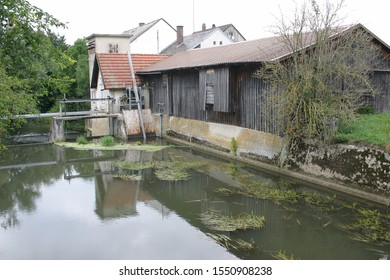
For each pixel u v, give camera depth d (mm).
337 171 10766
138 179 12867
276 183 11750
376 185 9688
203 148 17312
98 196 11406
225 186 11852
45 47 10344
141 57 23578
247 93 14109
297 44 11445
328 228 8570
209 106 16266
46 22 9938
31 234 8711
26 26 9547
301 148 12047
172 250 7793
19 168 14844
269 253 7504
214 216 9492
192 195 11195
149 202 10797
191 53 21672
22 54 9953
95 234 8672
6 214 10031
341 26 13039
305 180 11711
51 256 7613
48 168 14781
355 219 8891
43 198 11312
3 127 11117
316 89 11227
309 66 11164
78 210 10273
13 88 11086
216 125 16391
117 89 21922
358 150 10250
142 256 7559
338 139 10867
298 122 11539
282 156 12672
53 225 9250
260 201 10430
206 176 12992
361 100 13773
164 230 8820
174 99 19828
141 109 21188
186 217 9594
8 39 9586
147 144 18875
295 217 9227
